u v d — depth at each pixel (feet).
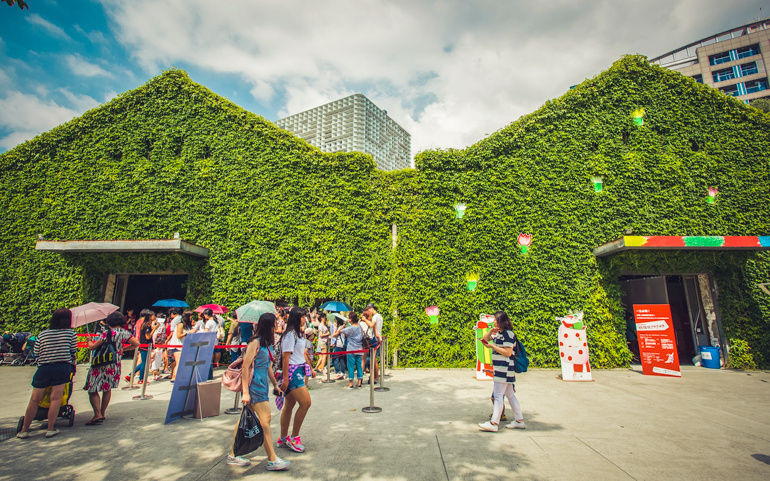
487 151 39.14
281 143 40.50
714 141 40.09
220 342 33.81
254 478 12.07
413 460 13.46
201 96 42.32
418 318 36.11
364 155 40.22
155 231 39.40
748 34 157.89
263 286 37.55
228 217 39.24
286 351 14.20
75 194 40.98
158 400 22.52
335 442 15.26
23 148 42.42
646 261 34.91
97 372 17.69
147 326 28.55
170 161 41.22
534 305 35.81
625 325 35.24
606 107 40.24
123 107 42.91
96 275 39.11
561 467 12.89
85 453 14.10
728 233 37.68
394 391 25.02
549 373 31.89
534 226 37.40
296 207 39.19
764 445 15.03
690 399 22.84
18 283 39.11
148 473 12.42
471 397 23.26
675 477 12.19
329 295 37.04
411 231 38.01
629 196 37.96
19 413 19.43
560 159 38.81
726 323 35.99
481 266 36.91
